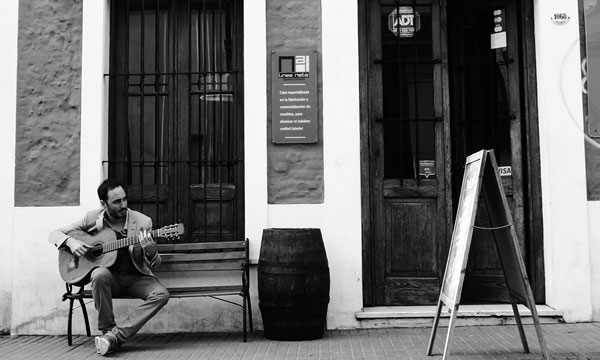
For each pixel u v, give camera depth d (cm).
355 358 497
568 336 558
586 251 617
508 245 483
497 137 668
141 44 655
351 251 620
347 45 634
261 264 571
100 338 522
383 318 612
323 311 571
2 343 582
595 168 628
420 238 651
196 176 654
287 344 552
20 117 638
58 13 644
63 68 640
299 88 632
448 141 653
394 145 659
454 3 680
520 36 663
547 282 630
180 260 610
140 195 650
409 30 665
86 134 630
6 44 643
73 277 552
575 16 634
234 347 544
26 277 623
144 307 544
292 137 629
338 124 629
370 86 660
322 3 636
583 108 629
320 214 624
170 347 549
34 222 627
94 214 579
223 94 659
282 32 638
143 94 652
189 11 662
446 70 658
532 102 651
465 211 478
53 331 620
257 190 623
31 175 632
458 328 602
